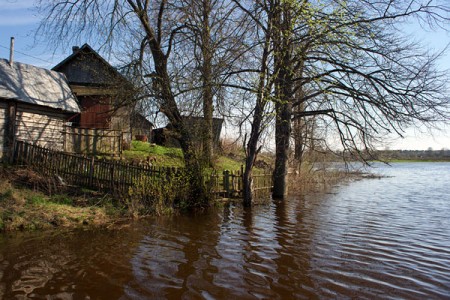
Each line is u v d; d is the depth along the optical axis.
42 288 5.65
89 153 17.92
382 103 12.85
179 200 12.62
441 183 29.47
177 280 6.15
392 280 6.34
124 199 11.84
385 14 12.72
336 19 11.45
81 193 12.00
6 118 14.70
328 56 12.98
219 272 6.58
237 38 12.32
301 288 5.93
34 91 16.38
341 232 9.98
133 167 12.24
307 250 8.10
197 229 9.89
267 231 9.92
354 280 6.32
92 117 21.98
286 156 17.42
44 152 13.27
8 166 13.32
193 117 13.06
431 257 7.70
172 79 13.04
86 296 5.43
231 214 12.30
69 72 23.70
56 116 17.34
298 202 16.14
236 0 12.62
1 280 5.89
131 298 5.40
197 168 13.12
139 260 7.11
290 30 11.49
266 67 12.12
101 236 8.73
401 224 11.22
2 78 15.55
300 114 16.22
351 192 21.47
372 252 8.03
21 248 7.52
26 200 10.28
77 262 6.86
